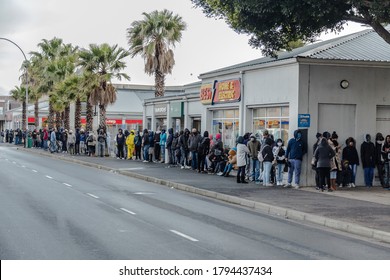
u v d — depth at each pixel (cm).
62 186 2067
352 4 1619
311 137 2162
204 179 2369
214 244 1057
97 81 4347
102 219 1316
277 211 1557
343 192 1969
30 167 3055
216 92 2845
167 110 3562
